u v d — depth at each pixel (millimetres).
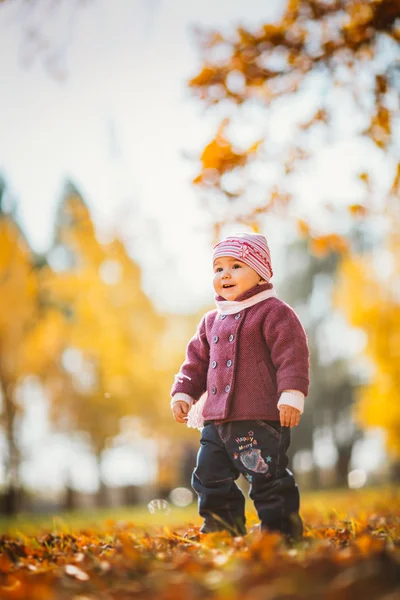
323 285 35656
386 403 22688
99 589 3055
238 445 4336
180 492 33438
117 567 3365
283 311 4504
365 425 23359
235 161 7891
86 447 23844
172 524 8977
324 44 7379
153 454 27625
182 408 4695
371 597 2436
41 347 22500
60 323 22922
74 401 22844
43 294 25188
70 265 31016
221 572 2955
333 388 35219
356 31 7223
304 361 4371
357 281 22859
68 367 23125
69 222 31000
